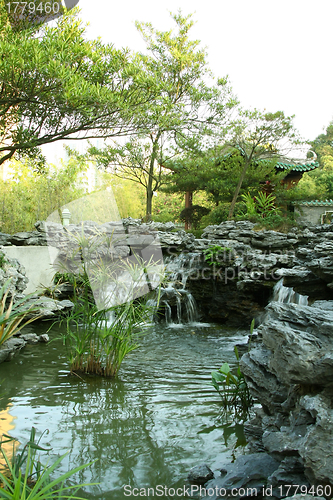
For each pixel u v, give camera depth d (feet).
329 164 122.31
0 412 12.72
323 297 21.47
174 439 11.03
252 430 10.69
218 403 13.96
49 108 26.76
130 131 30.09
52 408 13.15
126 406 13.46
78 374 16.87
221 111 56.70
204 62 57.41
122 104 26.21
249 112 57.16
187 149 56.80
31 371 17.21
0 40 23.39
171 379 16.76
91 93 23.82
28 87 23.39
